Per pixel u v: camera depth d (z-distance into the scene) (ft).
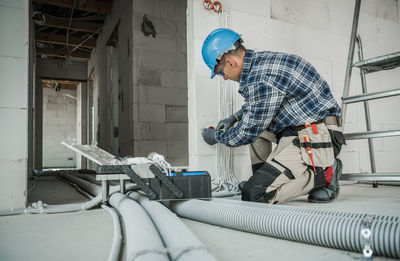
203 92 6.82
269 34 7.84
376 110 9.71
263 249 2.75
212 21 7.02
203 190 4.51
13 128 5.03
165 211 3.53
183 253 2.09
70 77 27.40
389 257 2.37
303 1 8.59
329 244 2.67
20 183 4.98
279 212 3.11
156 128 13.15
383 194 6.07
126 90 14.01
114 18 16.67
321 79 4.63
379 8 10.35
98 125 21.98
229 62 4.59
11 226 3.81
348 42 9.40
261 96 4.15
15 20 5.19
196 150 6.64
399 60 6.70
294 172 4.44
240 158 7.11
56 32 22.26
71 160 36.11
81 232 3.48
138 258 1.95
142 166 4.43
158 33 13.51
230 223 3.48
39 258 2.57
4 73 5.04
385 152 9.79
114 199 4.77
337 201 5.09
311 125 4.52
